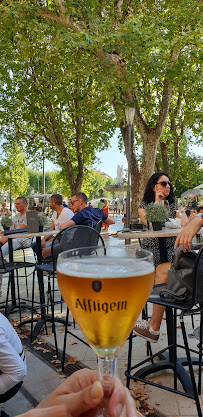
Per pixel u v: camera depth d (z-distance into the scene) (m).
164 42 9.50
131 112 10.73
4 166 37.91
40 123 18.06
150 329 3.17
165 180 3.92
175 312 2.80
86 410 0.54
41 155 22.53
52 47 11.17
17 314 5.07
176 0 10.63
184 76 10.36
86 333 0.52
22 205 6.65
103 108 15.27
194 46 10.35
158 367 3.15
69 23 10.28
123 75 10.66
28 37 12.16
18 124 21.30
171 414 2.53
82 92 14.26
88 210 4.67
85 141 19.47
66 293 0.53
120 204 34.56
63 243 3.28
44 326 4.54
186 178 28.05
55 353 3.66
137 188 12.98
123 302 0.50
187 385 2.86
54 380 3.08
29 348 3.84
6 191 39.69
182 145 25.59
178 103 17.84
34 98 17.64
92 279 0.48
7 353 1.96
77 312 0.51
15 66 17.23
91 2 10.39
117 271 0.52
